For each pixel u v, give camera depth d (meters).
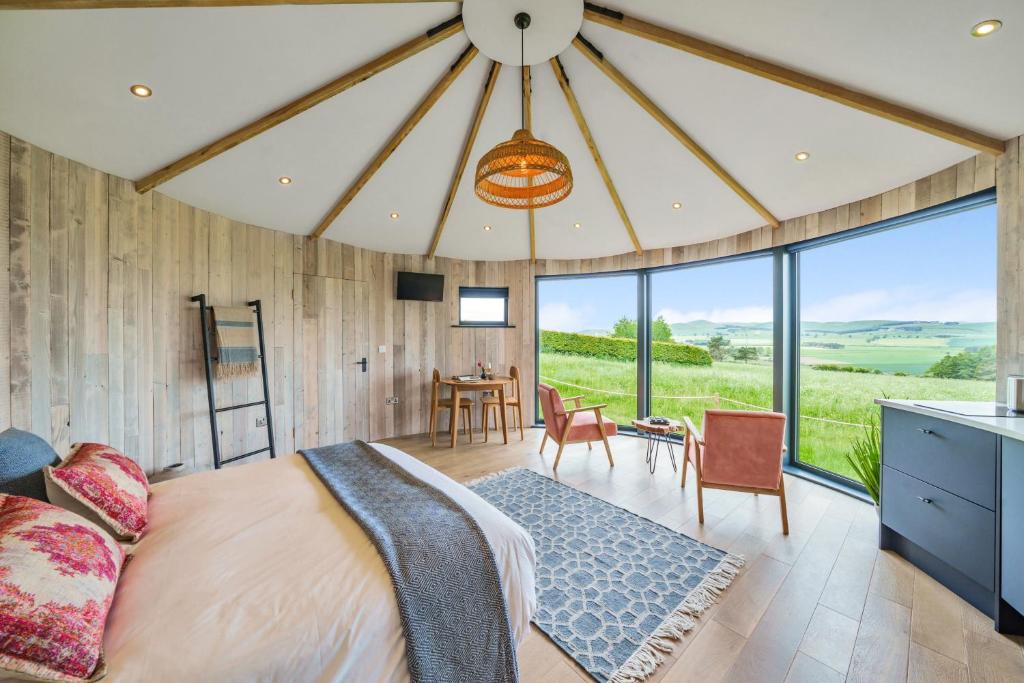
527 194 2.27
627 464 3.86
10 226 2.07
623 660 1.55
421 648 1.06
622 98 2.51
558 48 2.04
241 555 1.21
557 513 2.80
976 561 1.79
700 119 2.54
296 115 2.42
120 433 2.62
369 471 1.93
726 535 2.50
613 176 3.36
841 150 2.57
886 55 1.84
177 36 1.77
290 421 3.91
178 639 0.89
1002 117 2.04
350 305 4.45
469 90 2.49
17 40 1.66
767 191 3.15
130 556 1.21
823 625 1.73
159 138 2.37
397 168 3.18
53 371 2.25
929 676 1.47
